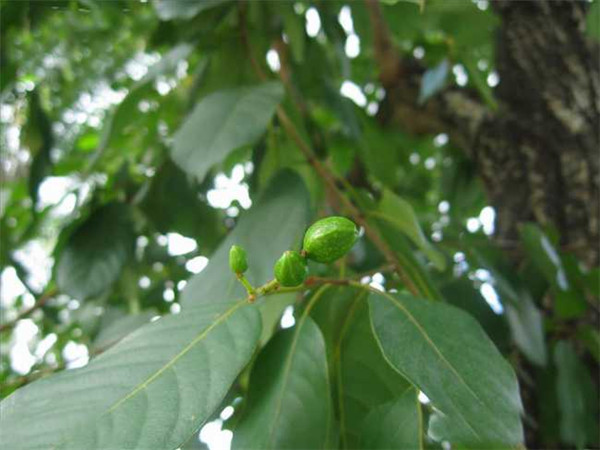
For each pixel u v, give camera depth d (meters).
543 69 0.46
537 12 0.47
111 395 0.18
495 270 0.33
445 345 0.21
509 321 0.33
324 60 0.42
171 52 0.33
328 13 0.38
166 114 0.47
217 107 0.29
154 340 0.20
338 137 0.53
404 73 0.53
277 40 0.39
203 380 0.18
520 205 0.44
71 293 0.36
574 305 0.35
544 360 0.32
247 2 0.36
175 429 0.17
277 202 0.27
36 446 0.16
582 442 0.32
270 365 0.22
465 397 0.19
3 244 0.47
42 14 0.35
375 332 0.21
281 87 0.30
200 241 0.40
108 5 0.34
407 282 0.28
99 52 0.62
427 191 0.67
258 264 0.26
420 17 0.38
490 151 0.47
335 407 0.25
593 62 0.47
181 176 0.39
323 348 0.22
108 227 0.37
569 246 0.40
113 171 0.46
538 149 0.45
